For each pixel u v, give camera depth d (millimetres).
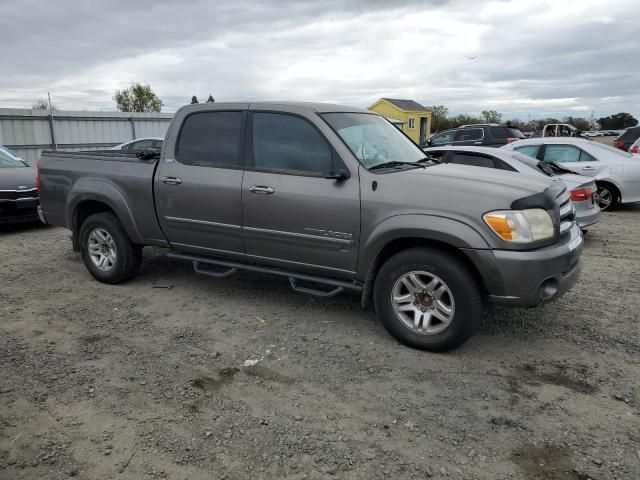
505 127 17109
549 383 3602
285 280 5879
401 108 40469
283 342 4273
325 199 4234
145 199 5246
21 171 9211
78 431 3062
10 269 6465
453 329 3877
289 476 2676
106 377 3697
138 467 2746
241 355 4043
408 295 4059
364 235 4113
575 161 10531
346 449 2891
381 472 2705
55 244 7914
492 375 3711
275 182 4469
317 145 4367
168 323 4688
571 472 2693
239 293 5465
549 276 3727
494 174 4355
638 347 4145
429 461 2789
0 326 4625
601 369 3793
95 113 21234
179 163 5051
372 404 3346
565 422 3135
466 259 3875
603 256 6992
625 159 10352
